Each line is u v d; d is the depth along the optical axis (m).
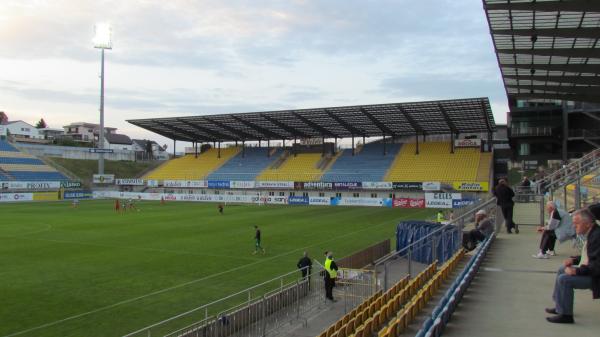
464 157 70.19
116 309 16.34
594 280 7.34
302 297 17.28
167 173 86.50
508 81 31.02
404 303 11.84
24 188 72.31
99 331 14.11
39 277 21.11
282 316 15.36
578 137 59.16
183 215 49.97
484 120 62.78
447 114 59.84
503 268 11.75
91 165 94.44
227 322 13.18
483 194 59.50
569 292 7.47
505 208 17.86
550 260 12.63
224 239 32.81
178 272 22.27
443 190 61.34
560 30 20.88
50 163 85.88
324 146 81.50
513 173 67.50
